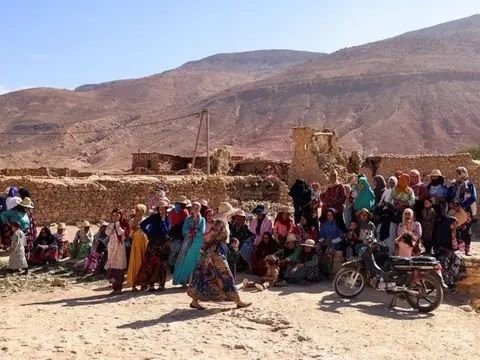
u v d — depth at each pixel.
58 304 12.65
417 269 12.48
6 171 41.47
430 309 12.42
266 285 14.06
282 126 142.50
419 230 14.04
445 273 14.88
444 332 11.13
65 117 176.38
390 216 14.99
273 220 16.83
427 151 114.69
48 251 17.39
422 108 141.88
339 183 15.85
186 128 144.88
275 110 157.88
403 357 9.55
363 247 13.46
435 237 15.15
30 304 12.80
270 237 15.46
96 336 9.72
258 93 171.25
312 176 39.31
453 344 10.43
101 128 154.00
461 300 14.53
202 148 121.75
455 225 15.09
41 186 23.94
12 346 8.95
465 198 16.00
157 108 194.62
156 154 50.91
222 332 10.20
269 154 104.31
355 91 162.25
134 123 161.00
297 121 145.25
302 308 12.13
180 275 13.88
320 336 10.30
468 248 16.09
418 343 10.34
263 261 15.26
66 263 17.44
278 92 169.12
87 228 18.02
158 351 9.02
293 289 14.02
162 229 13.80
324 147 41.53
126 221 14.48
